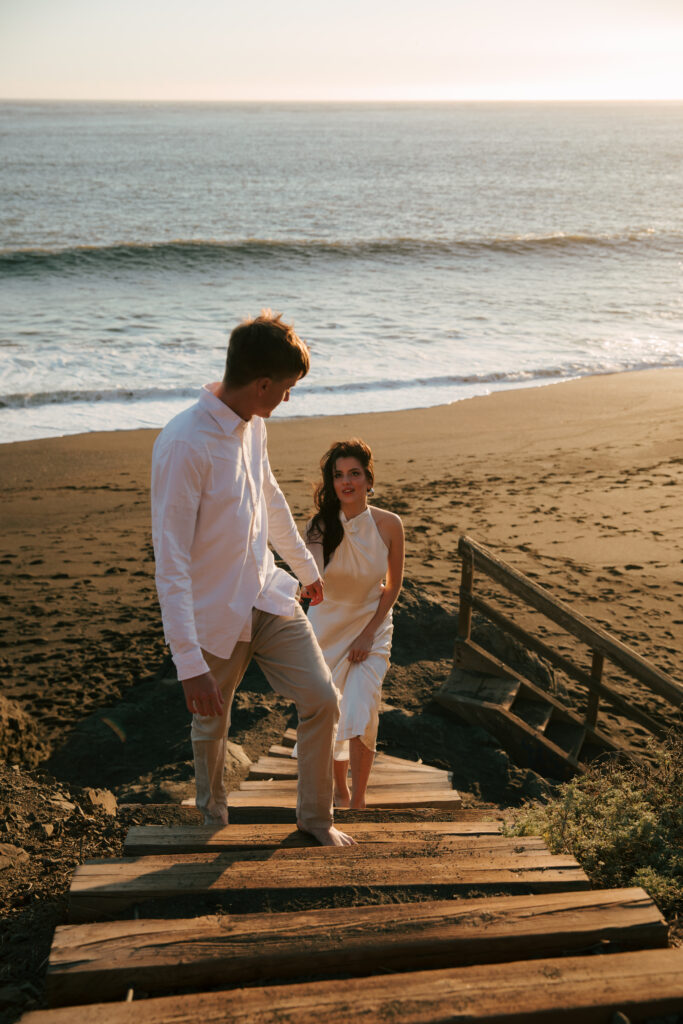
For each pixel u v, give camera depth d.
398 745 5.31
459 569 8.73
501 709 5.46
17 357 17.72
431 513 10.54
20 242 34.06
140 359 17.98
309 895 2.22
